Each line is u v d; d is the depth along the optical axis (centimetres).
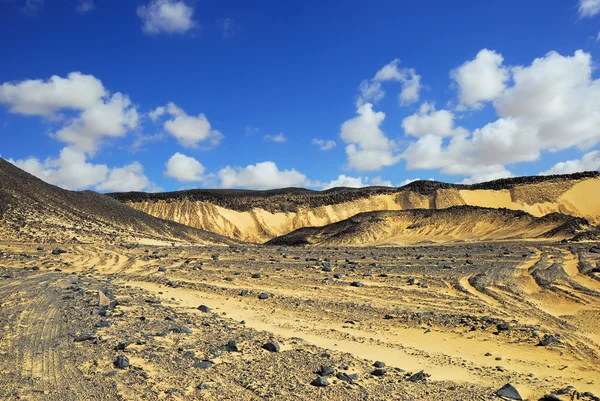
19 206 5528
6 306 1970
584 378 1319
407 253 4441
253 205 17625
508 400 1103
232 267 3541
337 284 2811
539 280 2677
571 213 15388
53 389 1048
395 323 1986
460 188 18162
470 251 4500
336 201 18025
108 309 1895
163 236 6969
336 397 1062
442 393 1130
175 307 2134
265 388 1097
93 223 5994
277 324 1947
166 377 1141
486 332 1812
